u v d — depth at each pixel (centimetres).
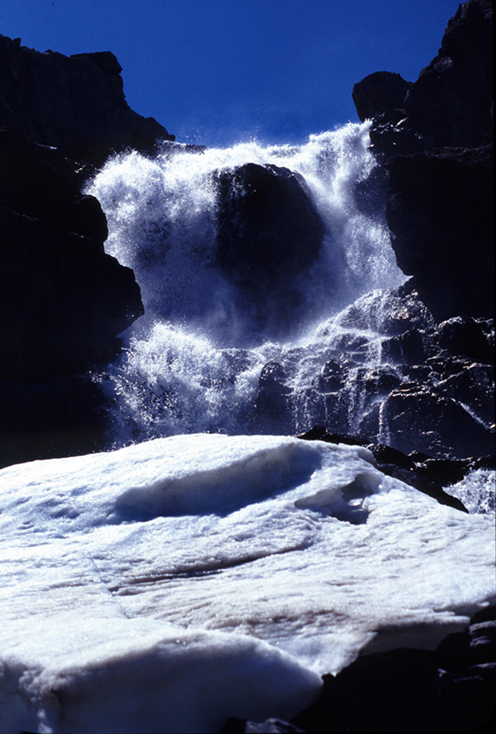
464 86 2586
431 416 1653
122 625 219
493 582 228
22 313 2017
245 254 3016
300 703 187
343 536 289
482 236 1952
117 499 344
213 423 2319
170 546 293
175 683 186
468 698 185
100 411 2131
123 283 2253
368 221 3200
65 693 181
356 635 197
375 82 3319
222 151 3469
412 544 273
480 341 1791
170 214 3092
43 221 2109
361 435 1769
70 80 3309
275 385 2073
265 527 297
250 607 219
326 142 3419
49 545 317
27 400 1953
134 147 3459
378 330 2175
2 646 214
